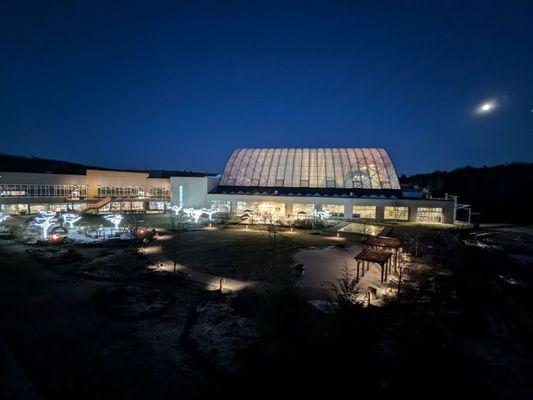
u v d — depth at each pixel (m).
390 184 74.75
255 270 31.70
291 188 76.50
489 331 19.27
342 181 75.94
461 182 142.75
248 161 84.31
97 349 16.80
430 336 16.77
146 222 63.16
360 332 12.02
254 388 12.74
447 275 30.81
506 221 78.31
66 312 21.27
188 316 21.22
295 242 45.59
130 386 13.93
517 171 133.38
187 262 34.56
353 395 10.92
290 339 13.77
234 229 56.72
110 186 79.75
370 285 27.72
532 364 15.70
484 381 14.01
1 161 129.00
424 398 12.00
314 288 26.55
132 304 22.25
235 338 17.44
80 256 35.78
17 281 27.19
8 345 16.95
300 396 11.12
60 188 71.62
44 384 13.88
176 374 14.83
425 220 66.25
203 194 75.50
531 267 37.50
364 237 49.78
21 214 64.56
